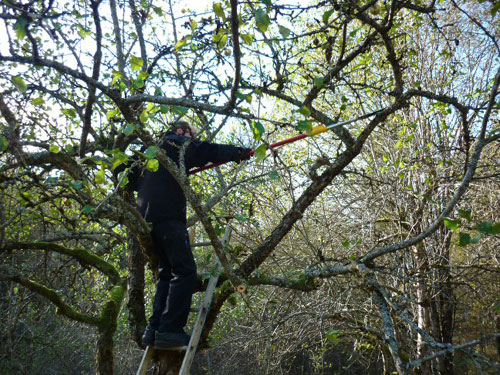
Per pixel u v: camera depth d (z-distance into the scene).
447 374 7.50
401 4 3.58
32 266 7.36
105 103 5.09
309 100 3.59
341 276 5.77
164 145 3.69
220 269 3.66
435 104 5.17
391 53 3.67
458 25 8.45
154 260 3.84
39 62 2.74
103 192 2.95
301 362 9.51
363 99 8.09
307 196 3.71
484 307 7.95
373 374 8.94
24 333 8.58
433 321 7.50
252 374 8.25
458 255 9.37
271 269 6.50
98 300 8.41
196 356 11.31
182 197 3.71
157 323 3.71
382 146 8.37
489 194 7.32
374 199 6.98
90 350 10.87
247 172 6.09
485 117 2.93
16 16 2.55
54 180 3.41
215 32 3.29
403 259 6.26
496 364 2.43
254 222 4.11
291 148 8.90
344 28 3.53
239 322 8.84
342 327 6.43
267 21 2.57
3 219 4.32
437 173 7.19
